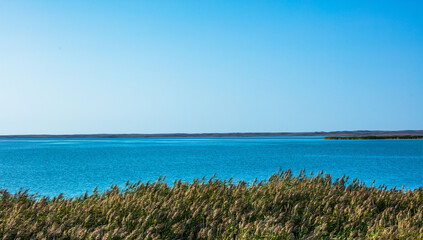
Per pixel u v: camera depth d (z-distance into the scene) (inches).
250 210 356.8
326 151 4018.2
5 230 297.6
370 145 5900.6
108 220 333.7
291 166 2090.3
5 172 1785.2
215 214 337.7
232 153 3619.6
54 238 286.4
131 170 1847.9
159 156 3122.5
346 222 353.1
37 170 1888.5
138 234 304.2
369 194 454.3
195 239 324.8
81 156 3184.1
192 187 428.1
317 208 375.6
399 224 334.0
